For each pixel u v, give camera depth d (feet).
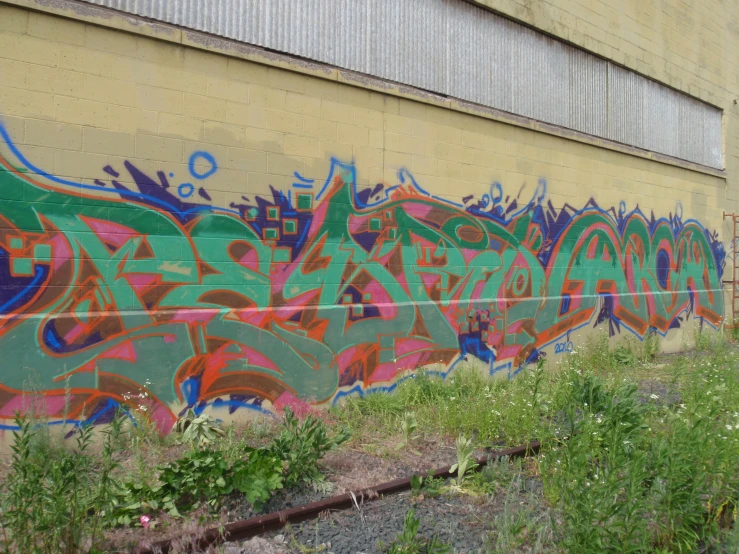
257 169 21.08
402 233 25.32
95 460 16.52
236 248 20.61
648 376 31.12
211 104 20.10
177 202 19.42
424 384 24.40
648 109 40.06
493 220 29.12
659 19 40.68
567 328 32.81
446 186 27.02
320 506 14.53
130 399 18.42
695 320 43.91
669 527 13.29
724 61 47.83
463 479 16.84
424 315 25.88
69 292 17.57
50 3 17.15
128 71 18.54
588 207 34.63
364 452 18.71
